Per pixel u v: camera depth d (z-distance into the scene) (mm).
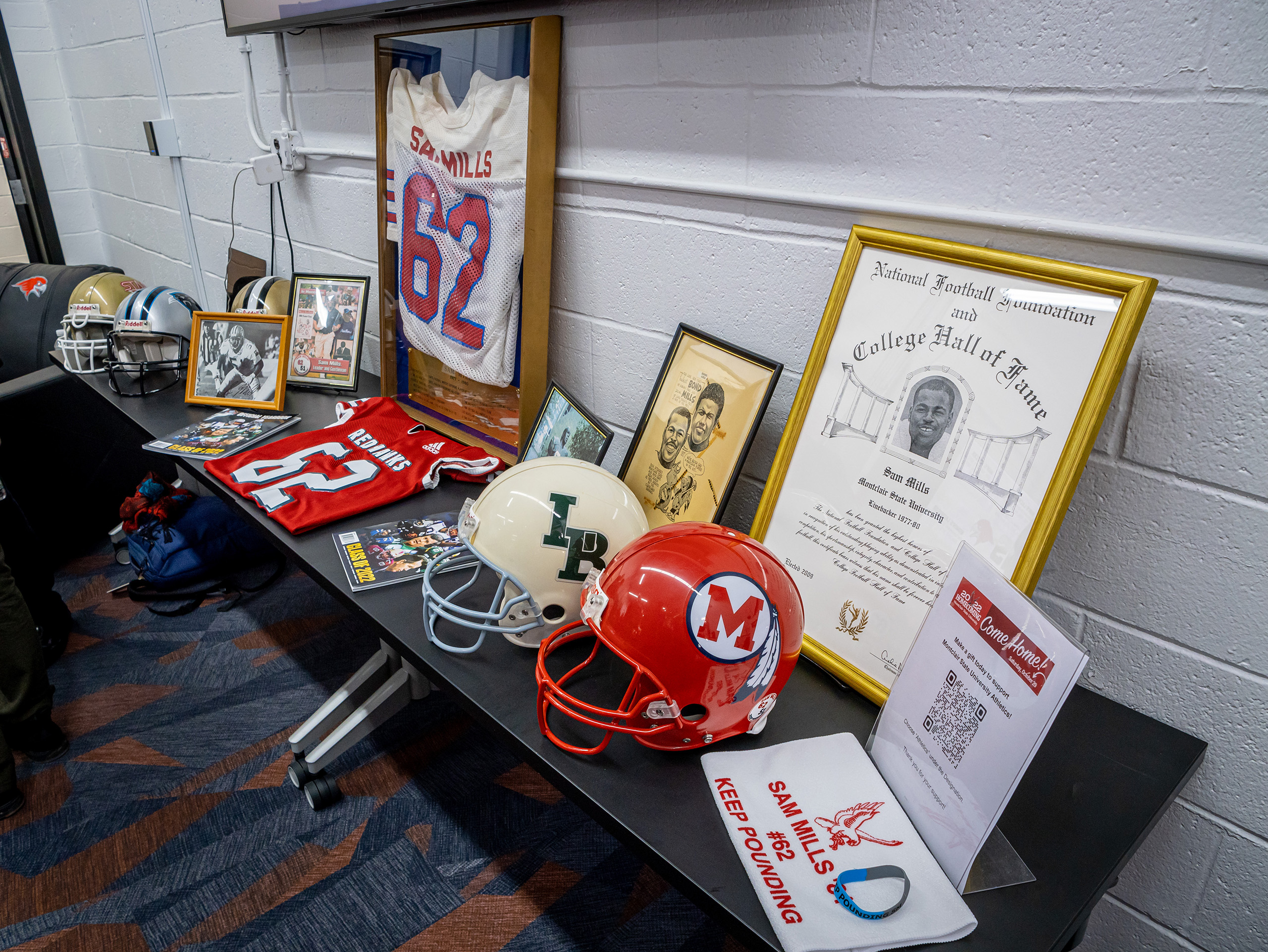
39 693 1549
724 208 1072
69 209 3258
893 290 868
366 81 1601
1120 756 816
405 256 1534
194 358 1745
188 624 2021
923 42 834
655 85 1089
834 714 864
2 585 1454
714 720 761
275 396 1688
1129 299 687
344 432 1539
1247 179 682
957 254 803
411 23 1426
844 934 608
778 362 997
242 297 1940
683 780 775
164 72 2334
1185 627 825
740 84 1000
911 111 868
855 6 869
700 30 1014
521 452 1326
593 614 784
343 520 1265
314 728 1520
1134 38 705
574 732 829
